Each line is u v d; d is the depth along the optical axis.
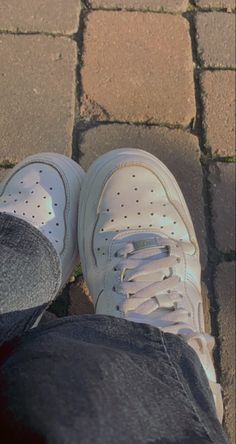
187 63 0.62
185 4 0.64
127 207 0.54
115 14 0.63
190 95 0.60
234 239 0.57
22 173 0.55
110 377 0.34
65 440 0.30
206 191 0.58
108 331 0.39
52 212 0.54
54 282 0.46
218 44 0.63
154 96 0.60
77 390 0.32
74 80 0.60
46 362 0.34
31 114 0.58
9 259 0.43
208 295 0.55
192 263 0.53
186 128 0.60
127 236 0.53
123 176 0.54
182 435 0.33
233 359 0.54
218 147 0.59
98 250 0.53
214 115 0.60
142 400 0.34
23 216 0.53
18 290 0.42
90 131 0.58
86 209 0.54
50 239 0.53
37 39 0.61
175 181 0.56
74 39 0.61
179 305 0.49
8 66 0.60
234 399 0.53
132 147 0.58
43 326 0.40
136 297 0.49
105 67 0.61
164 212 0.54
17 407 0.33
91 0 0.63
